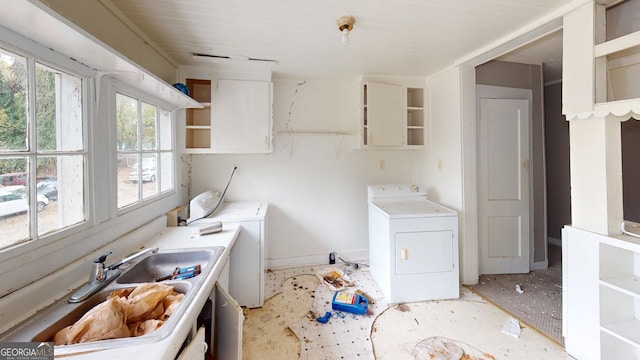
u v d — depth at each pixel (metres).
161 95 1.82
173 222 2.07
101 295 1.08
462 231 2.55
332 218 3.13
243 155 2.89
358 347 1.74
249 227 2.17
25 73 0.94
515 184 2.78
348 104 3.10
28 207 0.97
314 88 3.01
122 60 1.13
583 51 1.50
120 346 0.76
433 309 2.16
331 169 3.10
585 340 1.55
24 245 0.94
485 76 2.68
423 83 2.97
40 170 1.03
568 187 3.51
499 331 1.89
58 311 0.95
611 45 1.39
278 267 3.01
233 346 1.21
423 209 2.45
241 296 2.18
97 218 1.31
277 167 2.97
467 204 2.54
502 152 2.74
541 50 2.46
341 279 2.66
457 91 2.52
